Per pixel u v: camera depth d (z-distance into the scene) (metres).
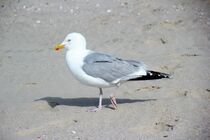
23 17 18.31
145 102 10.51
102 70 10.07
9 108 10.45
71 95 11.44
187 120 9.41
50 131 9.16
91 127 9.25
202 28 16.28
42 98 11.23
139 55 14.30
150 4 18.33
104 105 10.52
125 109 10.11
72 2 19.19
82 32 16.59
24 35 16.86
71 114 9.96
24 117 9.91
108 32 16.41
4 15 18.53
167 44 15.18
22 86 12.27
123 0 18.95
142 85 11.78
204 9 17.73
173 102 10.35
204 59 13.58
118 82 10.24
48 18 18.02
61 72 13.23
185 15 17.30
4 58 14.74
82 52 10.33
